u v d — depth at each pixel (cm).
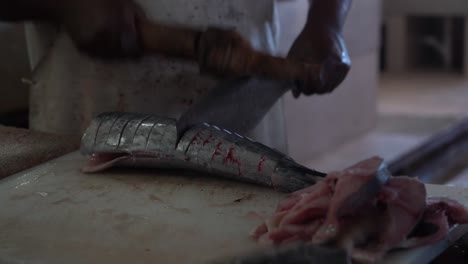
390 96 552
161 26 154
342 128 457
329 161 431
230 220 129
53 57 180
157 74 180
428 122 481
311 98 423
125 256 118
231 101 160
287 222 114
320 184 118
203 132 144
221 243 121
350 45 452
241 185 144
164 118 148
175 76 182
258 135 189
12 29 241
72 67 179
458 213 119
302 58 165
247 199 137
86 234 126
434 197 124
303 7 382
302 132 419
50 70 182
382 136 467
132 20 151
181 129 145
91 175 152
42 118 186
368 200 110
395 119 496
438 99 536
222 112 157
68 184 148
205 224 128
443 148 401
